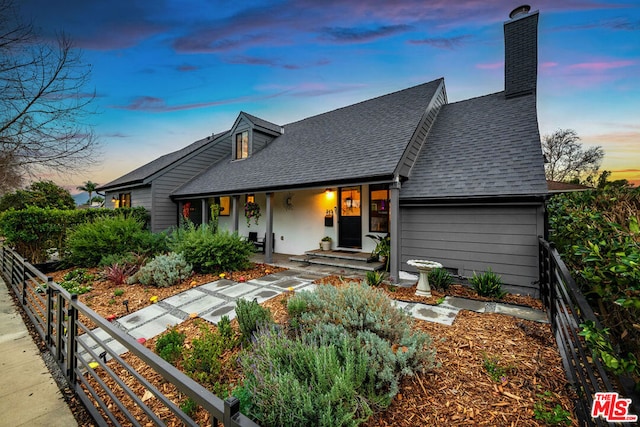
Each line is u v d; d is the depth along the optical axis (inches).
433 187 222.5
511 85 288.2
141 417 83.0
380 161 234.2
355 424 64.5
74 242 281.3
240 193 330.6
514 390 85.0
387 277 234.7
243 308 125.2
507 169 207.3
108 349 76.2
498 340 117.9
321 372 74.3
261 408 68.9
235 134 453.1
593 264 91.0
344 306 118.3
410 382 90.3
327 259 300.8
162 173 425.7
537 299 177.3
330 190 332.8
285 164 331.3
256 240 411.2
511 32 288.5
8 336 142.7
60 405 91.0
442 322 140.2
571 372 85.4
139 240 302.8
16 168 211.8
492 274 190.1
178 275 225.0
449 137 275.1
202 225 311.9
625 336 74.2
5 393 97.0
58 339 111.3
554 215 200.5
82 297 191.0
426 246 231.1
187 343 124.3
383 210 294.4
